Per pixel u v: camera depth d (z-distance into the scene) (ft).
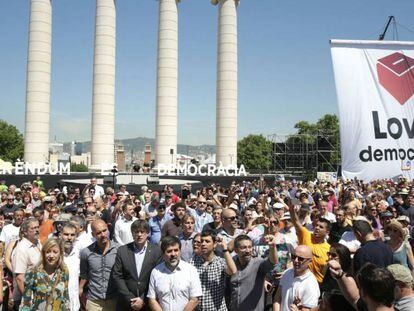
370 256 23.61
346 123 65.00
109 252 26.73
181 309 22.17
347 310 17.12
